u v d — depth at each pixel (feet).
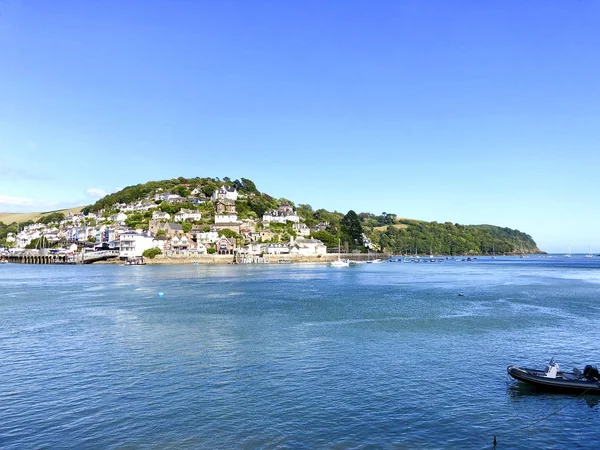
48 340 153.17
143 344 147.23
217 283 371.76
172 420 88.94
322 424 87.25
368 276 472.44
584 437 83.76
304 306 231.71
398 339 154.40
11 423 88.12
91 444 79.87
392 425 87.15
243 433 83.56
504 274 510.58
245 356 132.77
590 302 246.68
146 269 588.91
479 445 80.18
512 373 109.81
